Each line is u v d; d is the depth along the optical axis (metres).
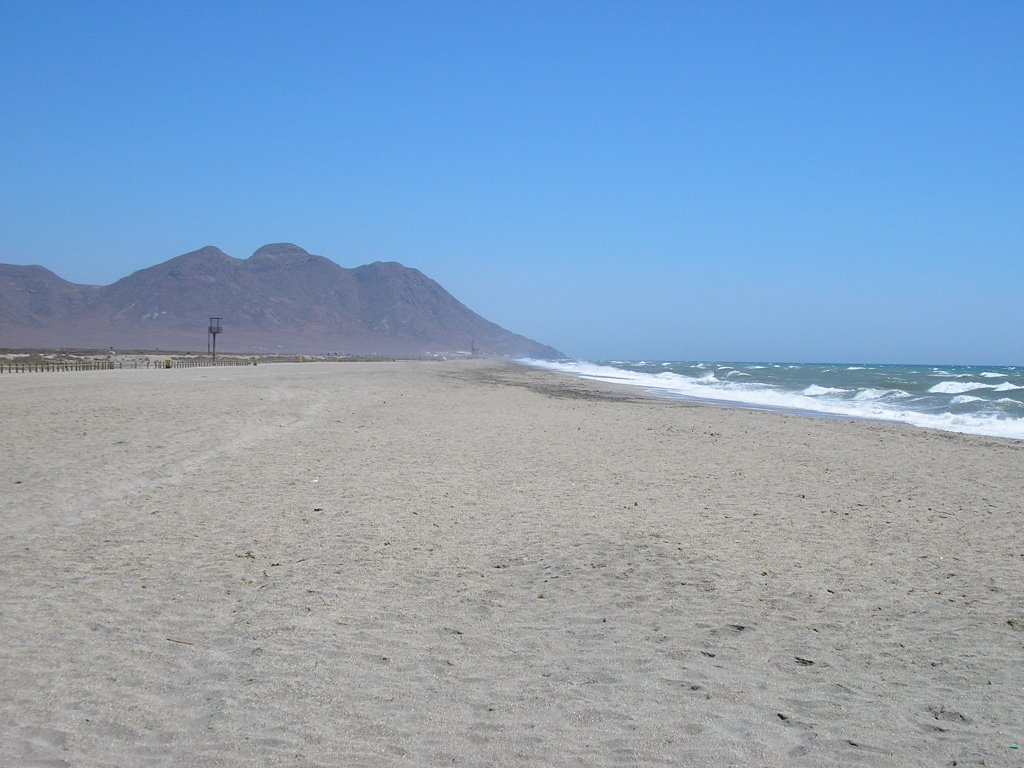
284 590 6.67
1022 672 5.41
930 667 5.47
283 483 11.31
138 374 43.84
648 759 4.13
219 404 22.59
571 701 4.79
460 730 4.37
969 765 4.17
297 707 4.56
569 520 9.51
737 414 26.27
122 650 5.28
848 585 7.25
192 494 10.35
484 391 39.59
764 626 6.19
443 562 7.68
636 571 7.53
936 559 8.16
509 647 5.64
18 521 8.53
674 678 5.18
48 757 3.90
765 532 9.16
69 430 15.18
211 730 4.25
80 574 6.90
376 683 4.94
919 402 36.69
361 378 49.31
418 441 16.64
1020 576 7.61
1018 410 32.06
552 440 17.59
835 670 5.39
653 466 13.98
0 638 5.38
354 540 8.33
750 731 4.47
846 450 16.81
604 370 107.31
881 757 4.23
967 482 12.95
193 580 6.85
